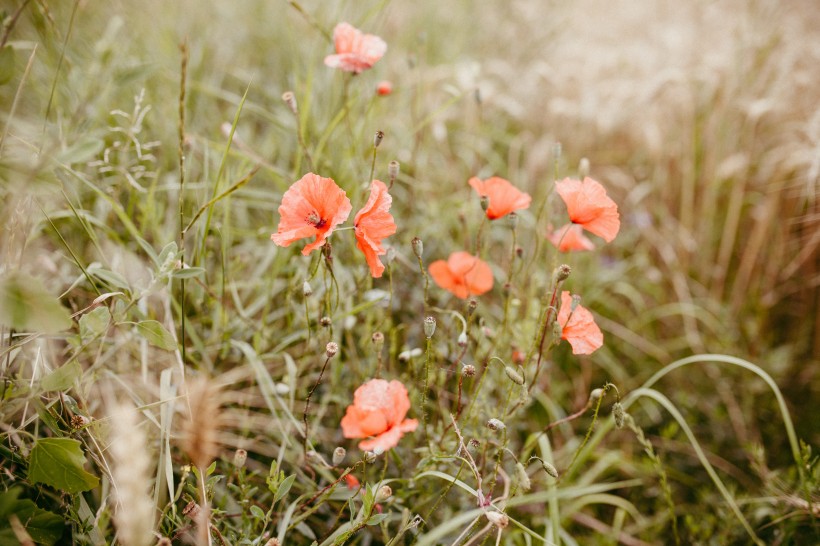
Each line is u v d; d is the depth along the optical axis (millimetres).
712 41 1097
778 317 1083
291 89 1048
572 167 1140
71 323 614
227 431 814
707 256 1107
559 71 1171
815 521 793
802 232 1071
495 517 636
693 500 908
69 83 860
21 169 629
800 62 1037
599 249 1099
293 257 842
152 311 797
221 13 1150
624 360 1050
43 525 642
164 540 604
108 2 1034
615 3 1230
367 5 1087
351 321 792
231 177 861
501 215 763
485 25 1327
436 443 757
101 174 863
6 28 654
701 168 1142
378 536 755
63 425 716
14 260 702
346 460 798
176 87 973
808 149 981
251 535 698
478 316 914
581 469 923
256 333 796
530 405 912
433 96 1126
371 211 683
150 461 706
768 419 987
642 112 1110
